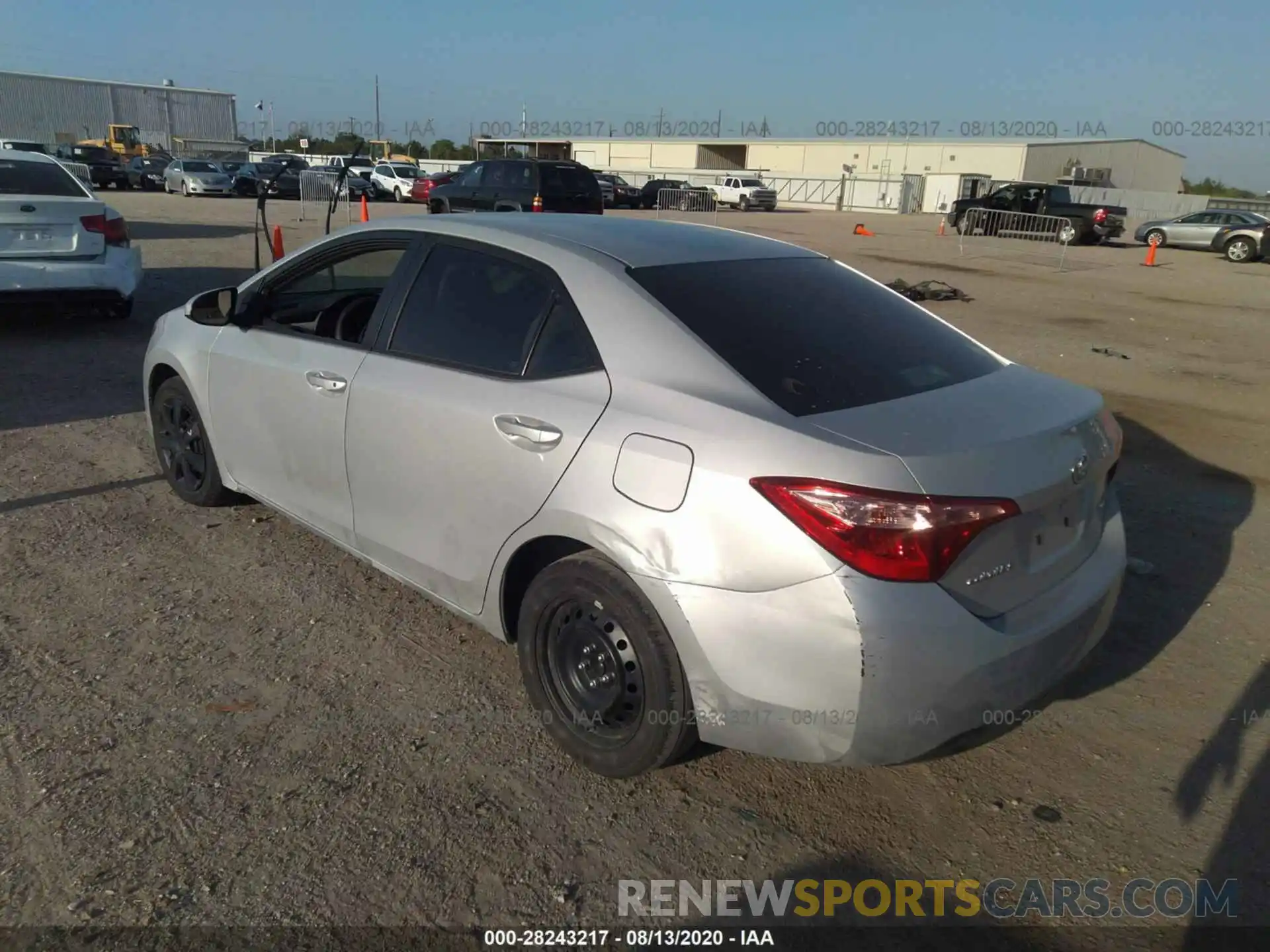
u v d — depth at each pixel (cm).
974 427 266
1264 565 477
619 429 275
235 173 3700
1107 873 269
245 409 421
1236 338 1200
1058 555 284
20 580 412
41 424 630
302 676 349
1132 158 5816
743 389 270
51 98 5725
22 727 312
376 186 3762
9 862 255
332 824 274
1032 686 268
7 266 817
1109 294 1644
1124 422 756
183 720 319
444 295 346
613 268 309
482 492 312
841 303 335
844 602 238
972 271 1955
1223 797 301
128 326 957
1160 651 390
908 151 5641
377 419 348
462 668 359
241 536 466
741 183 4531
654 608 267
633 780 300
